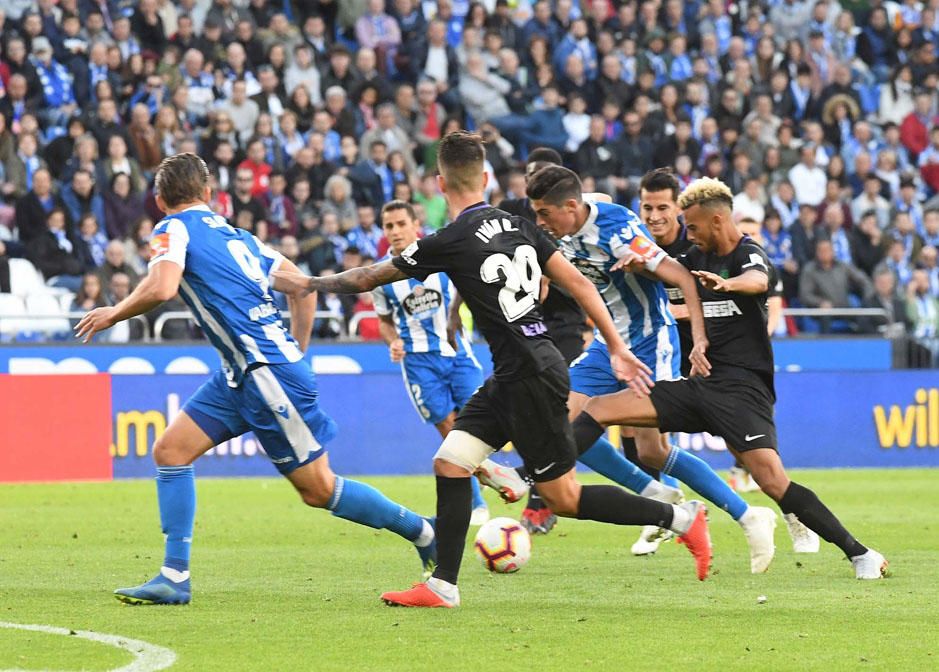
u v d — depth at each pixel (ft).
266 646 49.67
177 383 150.00
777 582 68.39
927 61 233.14
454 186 59.06
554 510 61.72
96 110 179.01
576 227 75.15
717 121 212.02
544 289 63.57
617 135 204.44
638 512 62.69
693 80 213.87
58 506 116.06
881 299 187.62
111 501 121.29
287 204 179.01
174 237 58.34
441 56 207.31
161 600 60.08
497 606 59.93
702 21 227.40
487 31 208.95
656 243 77.61
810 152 208.03
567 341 92.68
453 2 215.51
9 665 45.98
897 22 243.60
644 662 46.70
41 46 184.85
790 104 221.05
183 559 60.80
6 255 164.86
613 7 224.53
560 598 62.64
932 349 174.19
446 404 105.50
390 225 99.55
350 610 58.59
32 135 174.70
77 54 185.37
